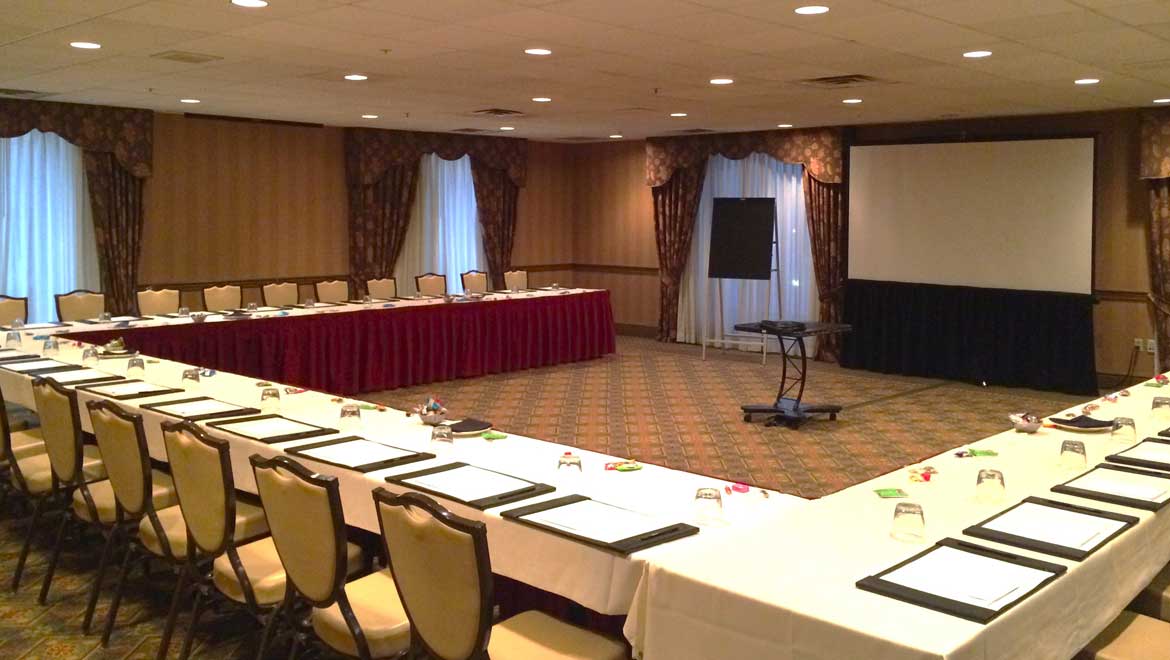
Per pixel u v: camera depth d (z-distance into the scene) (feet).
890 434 24.66
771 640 7.09
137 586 14.32
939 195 33.27
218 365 26.30
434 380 31.42
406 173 39.34
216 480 10.47
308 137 36.73
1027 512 9.21
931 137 34.01
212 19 16.61
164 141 32.83
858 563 7.93
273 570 10.71
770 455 22.40
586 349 36.52
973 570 7.66
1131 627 9.00
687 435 24.39
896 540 8.47
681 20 16.48
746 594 7.25
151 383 16.93
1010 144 31.60
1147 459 11.19
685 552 8.21
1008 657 6.87
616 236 45.16
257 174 35.35
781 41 18.47
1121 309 31.24
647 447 23.07
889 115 32.12
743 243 36.70
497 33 17.79
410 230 40.40
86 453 15.53
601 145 45.16
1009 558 7.91
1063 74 22.67
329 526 9.10
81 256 31.86
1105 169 31.07
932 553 8.07
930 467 11.12
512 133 40.19
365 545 12.10
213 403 14.96
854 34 17.67
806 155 37.06
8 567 15.06
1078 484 10.18
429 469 11.02
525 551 9.21
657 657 7.89
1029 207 31.37
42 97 28.48
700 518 9.30
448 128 37.76
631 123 35.17
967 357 32.91
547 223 45.65
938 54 19.92
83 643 12.38
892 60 20.62
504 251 43.50
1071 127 31.45
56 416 13.19
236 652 12.10
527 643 8.68
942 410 27.91
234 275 35.06
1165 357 30.27
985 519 9.01
